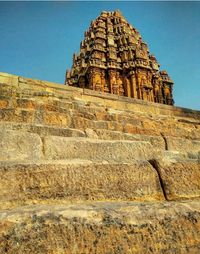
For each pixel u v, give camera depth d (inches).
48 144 172.9
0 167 114.8
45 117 234.4
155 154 207.2
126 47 1315.2
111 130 253.8
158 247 96.0
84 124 250.2
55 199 116.0
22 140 166.7
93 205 110.0
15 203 108.8
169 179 140.3
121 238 93.8
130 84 1229.7
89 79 1224.8
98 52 1270.9
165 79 1411.2
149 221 101.2
